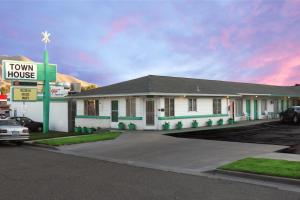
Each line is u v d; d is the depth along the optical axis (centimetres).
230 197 818
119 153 1592
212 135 2208
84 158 1484
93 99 2997
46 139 2180
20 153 1666
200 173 1123
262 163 1163
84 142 1986
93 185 941
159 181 997
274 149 1563
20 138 2033
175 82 3047
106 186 930
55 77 2856
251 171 1052
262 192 866
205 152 1523
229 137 2091
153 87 2608
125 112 2727
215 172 1120
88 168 1224
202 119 2948
